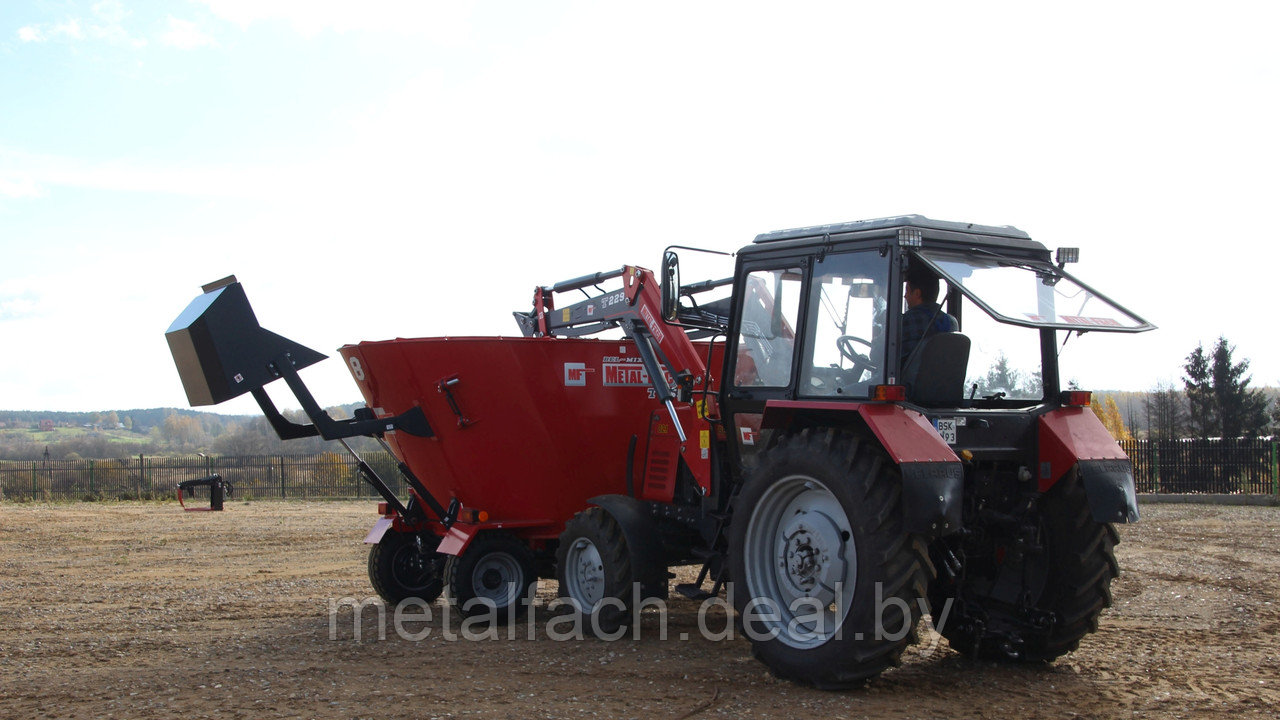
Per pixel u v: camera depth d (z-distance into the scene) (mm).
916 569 4742
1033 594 5531
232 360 6965
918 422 4887
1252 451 20172
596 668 5660
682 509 6777
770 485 5316
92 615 7824
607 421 7590
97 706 4977
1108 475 5184
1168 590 8398
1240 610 7418
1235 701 4797
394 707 4816
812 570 5141
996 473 5473
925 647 6086
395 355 7543
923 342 5199
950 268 5117
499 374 7344
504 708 4762
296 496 27750
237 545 13172
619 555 6625
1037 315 4930
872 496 4758
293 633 7000
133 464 29578
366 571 10477
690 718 4539
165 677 5586
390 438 7988
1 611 8039
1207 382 42438
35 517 18328
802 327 5598
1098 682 5211
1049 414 5461
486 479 7594
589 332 7953
